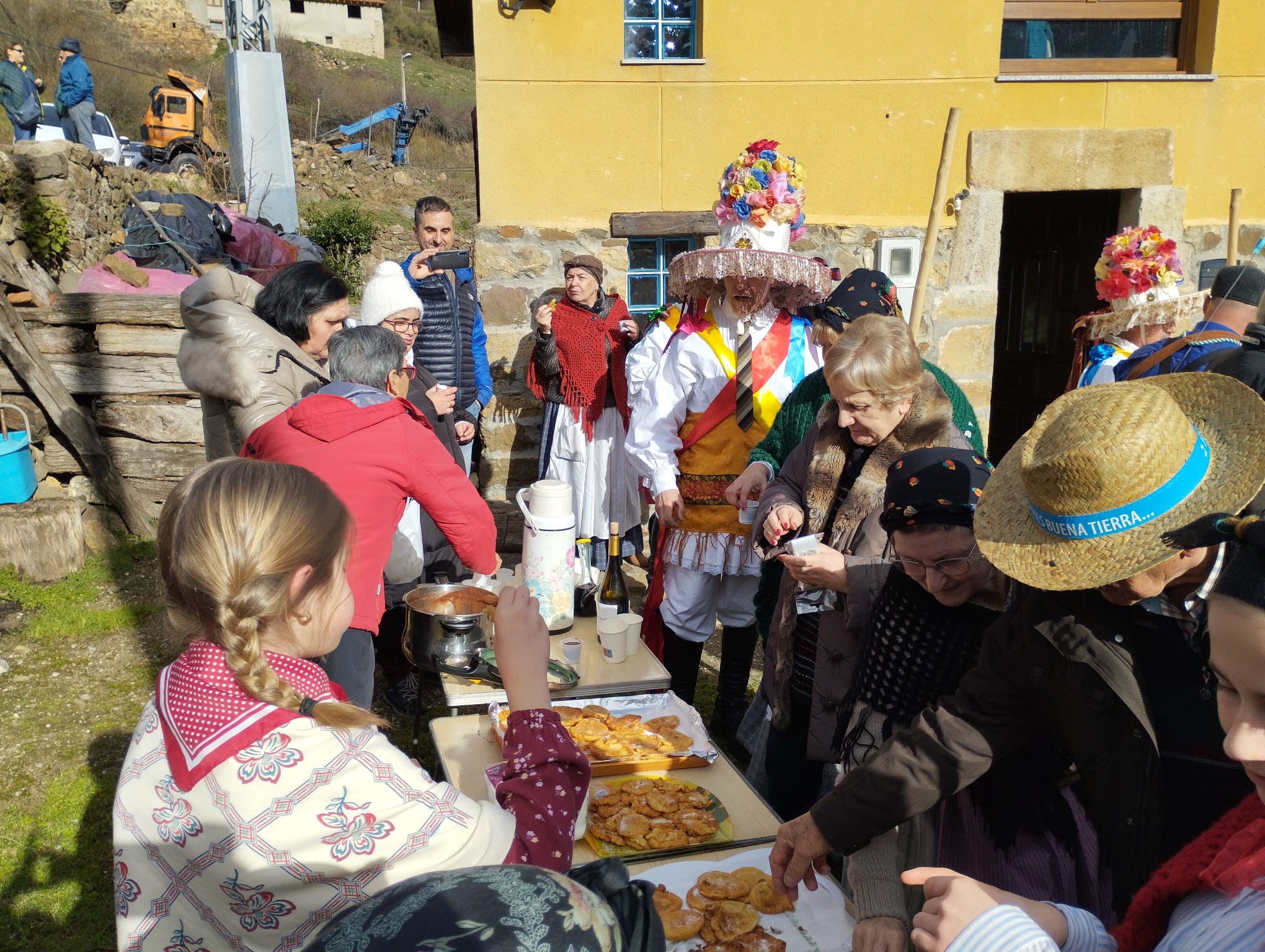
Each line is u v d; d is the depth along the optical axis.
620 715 2.45
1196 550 1.26
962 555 1.77
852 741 2.01
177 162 12.38
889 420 2.31
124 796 1.21
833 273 3.86
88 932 2.77
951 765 1.54
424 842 1.16
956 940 1.04
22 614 4.68
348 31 38.41
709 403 3.58
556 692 2.56
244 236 7.40
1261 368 2.08
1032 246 7.15
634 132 5.33
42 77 22.16
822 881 1.78
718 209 3.60
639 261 5.55
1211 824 1.35
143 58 26.22
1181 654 1.35
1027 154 5.45
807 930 1.66
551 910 0.78
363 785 1.16
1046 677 1.46
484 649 2.60
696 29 5.34
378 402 2.76
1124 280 4.18
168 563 1.20
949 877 1.14
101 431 5.73
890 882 1.62
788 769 2.64
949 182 5.49
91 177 7.30
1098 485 1.27
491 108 5.23
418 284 4.89
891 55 5.34
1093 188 5.53
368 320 3.96
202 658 1.21
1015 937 1.02
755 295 3.51
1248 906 0.89
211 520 1.18
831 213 5.49
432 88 35.50
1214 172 5.61
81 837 3.17
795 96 5.35
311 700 1.20
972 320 5.63
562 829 1.27
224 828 1.14
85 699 4.03
